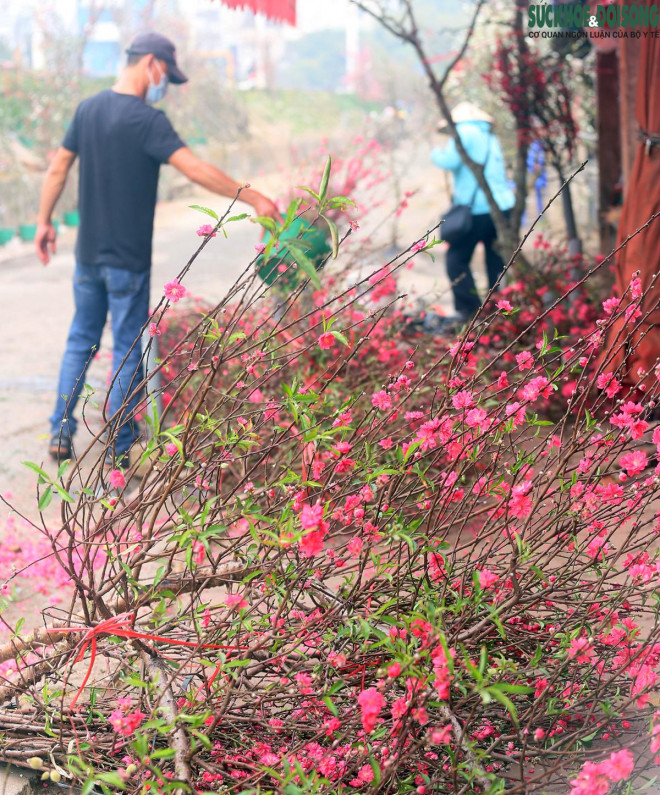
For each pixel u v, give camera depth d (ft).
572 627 7.31
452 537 9.91
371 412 7.57
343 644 6.98
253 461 9.86
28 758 7.30
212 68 89.86
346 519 6.66
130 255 16.12
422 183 56.70
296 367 13.41
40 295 33.68
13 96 60.23
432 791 6.51
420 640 6.03
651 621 8.52
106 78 74.74
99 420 18.35
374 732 6.03
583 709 6.93
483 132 24.17
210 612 7.32
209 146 79.25
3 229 46.50
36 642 7.84
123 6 76.59
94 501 7.08
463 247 24.40
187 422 6.53
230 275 34.65
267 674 7.52
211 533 6.06
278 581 6.84
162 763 6.51
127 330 16.31
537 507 6.75
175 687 7.39
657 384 7.11
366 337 7.21
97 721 7.42
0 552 11.08
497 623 6.28
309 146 88.99
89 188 16.14
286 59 157.89
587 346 7.20
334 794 6.07
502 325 17.79
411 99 82.17
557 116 24.40
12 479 15.34
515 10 23.84
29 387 21.52
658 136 13.29
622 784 6.19
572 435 7.05
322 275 17.21
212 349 6.82
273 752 6.83
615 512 7.23
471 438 7.48
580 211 36.70
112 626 6.71
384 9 21.36
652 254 13.32
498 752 6.97
